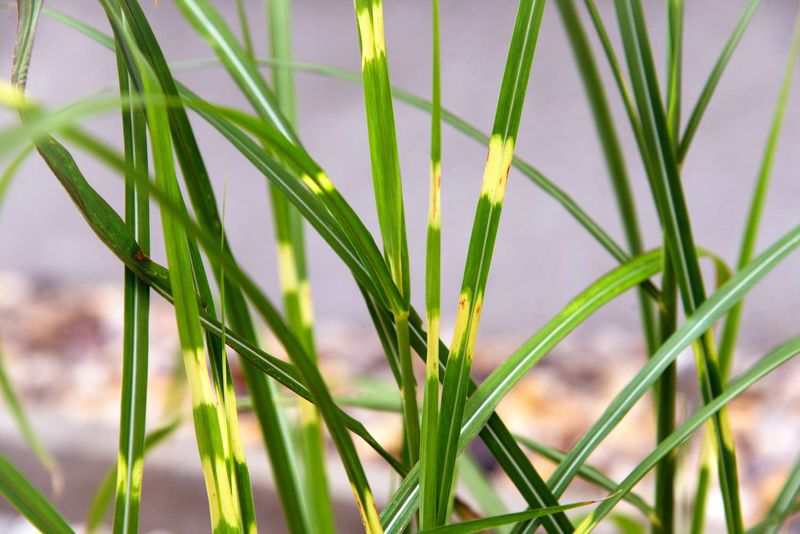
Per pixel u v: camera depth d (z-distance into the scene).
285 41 1.16
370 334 4.66
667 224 0.99
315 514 1.14
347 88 6.39
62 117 0.76
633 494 1.08
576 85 5.75
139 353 0.91
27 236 5.92
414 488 0.91
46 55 6.95
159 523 2.80
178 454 2.79
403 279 0.90
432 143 0.87
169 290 0.90
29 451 3.06
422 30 6.47
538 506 0.94
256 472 2.76
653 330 1.12
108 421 3.83
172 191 0.86
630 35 0.98
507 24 6.42
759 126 4.89
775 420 3.26
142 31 0.91
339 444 0.85
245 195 5.71
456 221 5.19
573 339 4.38
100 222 0.88
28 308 4.95
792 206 4.55
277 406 1.08
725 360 1.13
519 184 5.36
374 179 0.90
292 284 1.13
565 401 3.68
